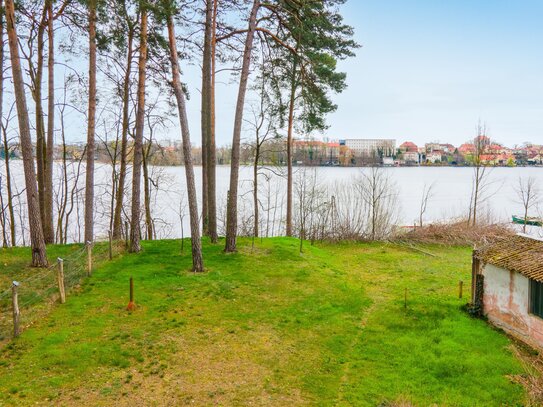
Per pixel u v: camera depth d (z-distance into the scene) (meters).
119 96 24.28
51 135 21.20
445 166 100.19
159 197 49.69
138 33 19.00
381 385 9.73
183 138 16.48
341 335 12.38
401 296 16.27
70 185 42.03
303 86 22.17
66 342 10.62
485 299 14.18
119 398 8.58
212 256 19.30
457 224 29.70
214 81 21.92
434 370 10.45
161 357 10.29
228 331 12.03
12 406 8.03
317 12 20.42
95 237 27.84
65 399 8.41
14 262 16.58
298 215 34.44
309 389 9.51
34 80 22.14
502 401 9.18
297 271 17.91
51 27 19.86
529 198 51.16
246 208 43.88
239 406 8.66
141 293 14.17
